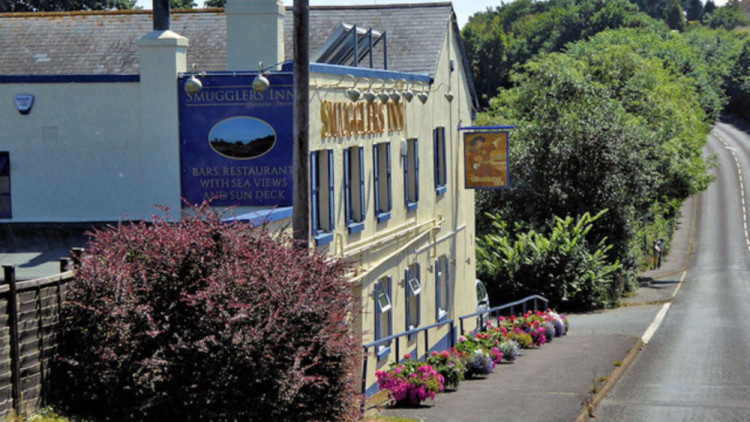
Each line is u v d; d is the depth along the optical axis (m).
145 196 15.95
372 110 18.62
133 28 23.09
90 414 10.63
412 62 23.52
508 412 15.65
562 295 38.47
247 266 10.69
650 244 62.12
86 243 15.31
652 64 55.09
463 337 21.28
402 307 20.75
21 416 9.91
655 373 21.16
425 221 22.72
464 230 27.38
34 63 22.02
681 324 31.89
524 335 24.53
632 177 43.28
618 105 46.38
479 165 24.89
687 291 45.72
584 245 40.03
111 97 16.17
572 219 39.88
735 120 135.12
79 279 10.70
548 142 43.44
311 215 15.49
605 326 31.98
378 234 19.05
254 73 15.60
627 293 44.78
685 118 55.00
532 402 16.53
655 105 52.25
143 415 10.52
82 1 41.97
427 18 24.83
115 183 16.23
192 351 10.28
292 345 10.52
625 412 16.39
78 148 16.28
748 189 89.19
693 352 24.67
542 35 135.12
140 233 11.14
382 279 19.44
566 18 129.00
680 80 63.06
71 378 10.63
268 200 15.70
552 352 23.69
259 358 10.32
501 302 39.84
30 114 16.31
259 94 15.63
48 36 23.02
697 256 64.38
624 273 44.19
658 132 49.97
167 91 15.78
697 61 104.69
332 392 11.35
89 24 23.34
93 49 22.42
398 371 16.69
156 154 15.88
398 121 20.44
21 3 40.88
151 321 10.20
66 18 23.64
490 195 43.88
